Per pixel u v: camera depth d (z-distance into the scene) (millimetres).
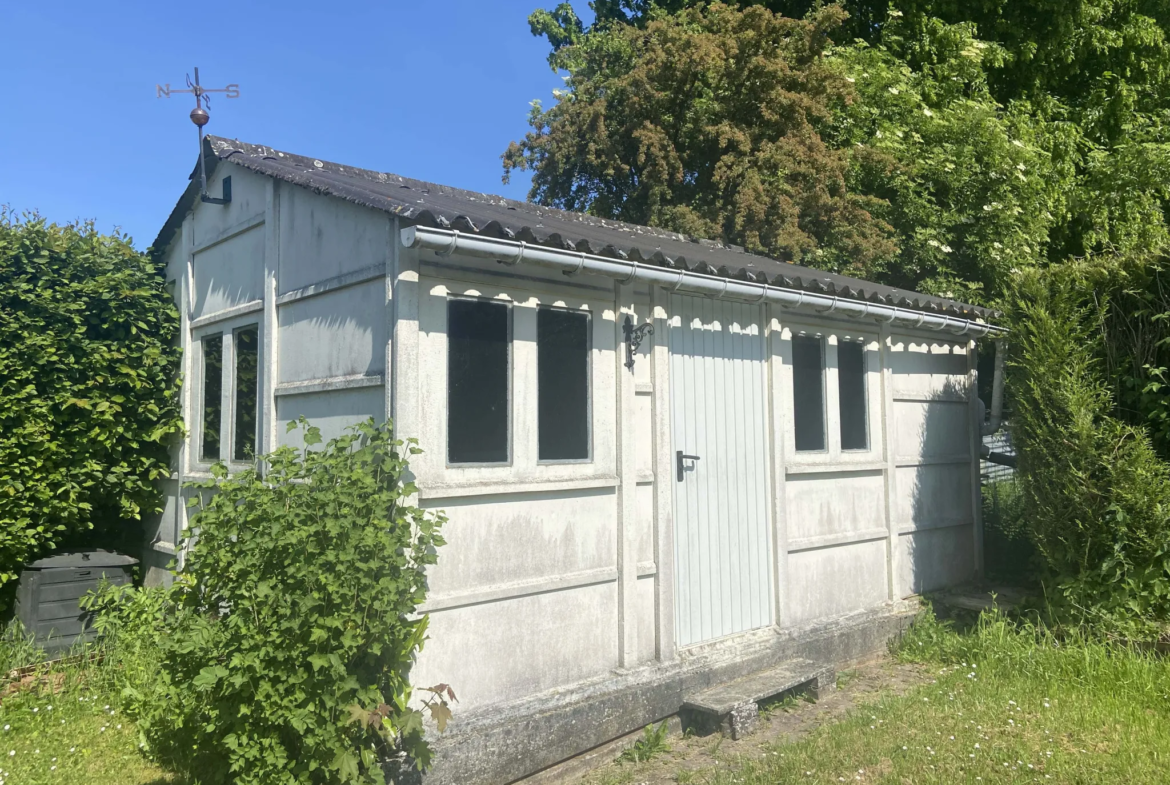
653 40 14305
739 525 6020
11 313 6480
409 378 4145
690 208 13383
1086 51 15430
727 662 5551
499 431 4559
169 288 7293
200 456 6566
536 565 4684
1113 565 6062
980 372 9422
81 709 5141
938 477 7934
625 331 5219
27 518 6281
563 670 4785
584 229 7188
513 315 4656
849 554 6922
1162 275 6328
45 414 6402
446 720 3725
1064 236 14578
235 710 3596
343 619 3574
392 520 3947
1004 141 12242
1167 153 13820
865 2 15844
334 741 3506
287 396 5172
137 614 5375
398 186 6738
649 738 4859
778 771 4398
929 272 12156
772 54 13258
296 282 5152
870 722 5051
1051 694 5414
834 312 6422
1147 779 4211
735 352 6113
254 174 5766
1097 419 6457
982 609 7195
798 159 12250
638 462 5301
